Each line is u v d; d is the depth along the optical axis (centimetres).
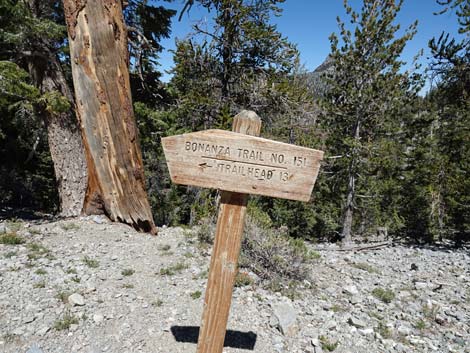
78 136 856
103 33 648
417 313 487
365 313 466
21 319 347
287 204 1727
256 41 925
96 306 390
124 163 689
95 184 721
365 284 596
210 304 272
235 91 1020
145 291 445
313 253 602
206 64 987
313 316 430
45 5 877
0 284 404
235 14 898
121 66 672
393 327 431
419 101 1177
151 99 1205
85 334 341
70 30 654
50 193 1495
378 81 1074
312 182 252
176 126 1088
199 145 255
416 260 842
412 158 1270
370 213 1739
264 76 982
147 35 1158
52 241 593
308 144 1245
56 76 823
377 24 1045
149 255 583
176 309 407
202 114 1015
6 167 1387
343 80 1173
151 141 1181
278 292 488
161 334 357
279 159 253
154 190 1489
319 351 356
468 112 1112
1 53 812
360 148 1149
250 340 363
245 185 256
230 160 255
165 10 1095
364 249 1041
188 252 607
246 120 260
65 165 847
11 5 693
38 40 784
